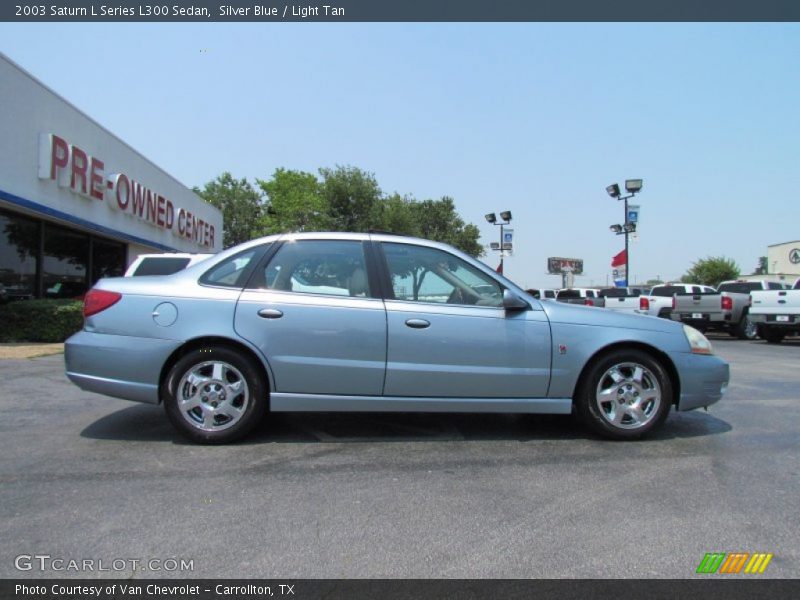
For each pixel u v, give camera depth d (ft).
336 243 15.31
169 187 68.33
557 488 11.85
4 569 8.39
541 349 14.92
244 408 14.39
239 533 9.63
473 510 10.71
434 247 15.53
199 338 14.23
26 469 12.58
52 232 45.03
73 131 44.75
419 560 8.84
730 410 19.45
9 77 36.35
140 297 14.40
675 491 11.73
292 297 14.60
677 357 15.37
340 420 17.30
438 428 16.57
